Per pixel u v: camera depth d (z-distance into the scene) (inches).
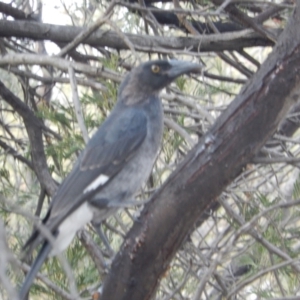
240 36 486.6
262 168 531.8
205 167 318.3
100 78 417.7
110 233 451.5
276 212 402.3
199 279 405.4
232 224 408.2
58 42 501.7
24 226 437.4
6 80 592.4
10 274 370.3
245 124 318.3
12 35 494.6
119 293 331.6
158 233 323.0
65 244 364.5
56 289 345.4
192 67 426.3
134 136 404.2
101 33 485.1
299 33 320.5
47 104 488.4
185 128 426.6
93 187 384.8
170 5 606.2
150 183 442.3
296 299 365.1
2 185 445.4
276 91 319.0
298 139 447.2
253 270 410.3
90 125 400.2
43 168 436.5
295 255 403.2
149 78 419.2
